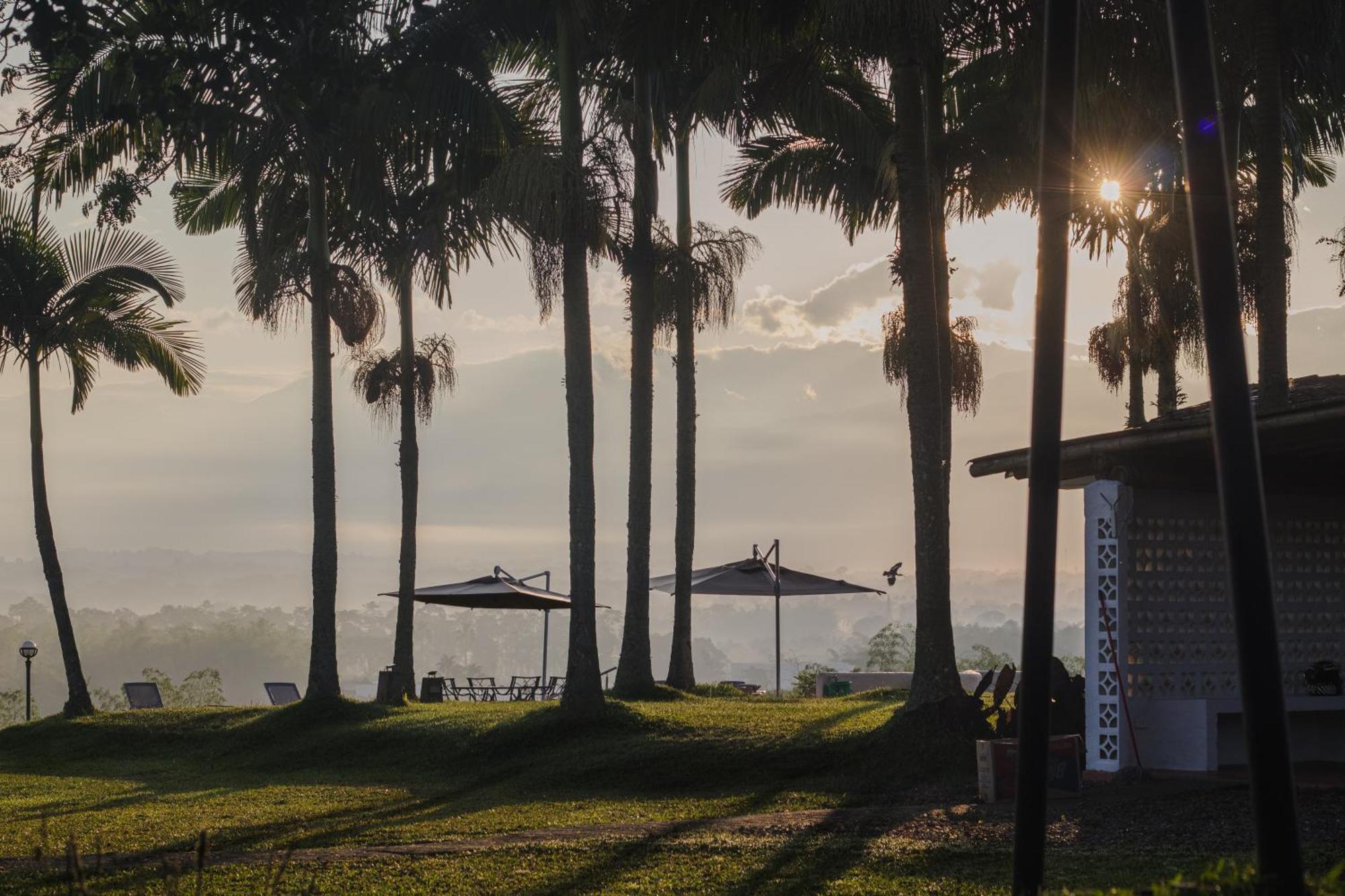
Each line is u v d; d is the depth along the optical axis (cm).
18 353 2823
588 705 1912
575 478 1988
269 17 1102
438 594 3144
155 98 1116
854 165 2480
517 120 2241
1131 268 2444
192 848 1153
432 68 2119
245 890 957
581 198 1969
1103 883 865
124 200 1207
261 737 2245
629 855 1074
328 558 2397
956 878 934
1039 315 666
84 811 1543
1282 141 2077
